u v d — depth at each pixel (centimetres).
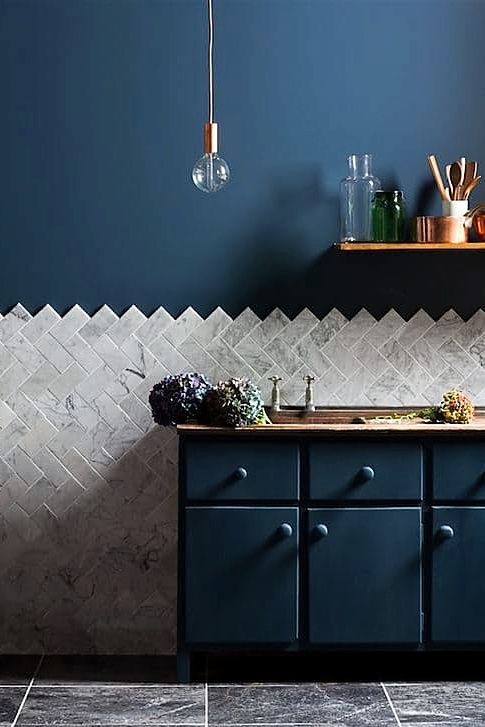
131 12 502
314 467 455
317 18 504
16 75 501
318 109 505
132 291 507
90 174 504
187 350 509
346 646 459
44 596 507
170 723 424
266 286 509
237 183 507
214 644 458
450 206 493
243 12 503
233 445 455
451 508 457
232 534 455
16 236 504
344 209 494
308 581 457
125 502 508
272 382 509
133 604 507
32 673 480
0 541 506
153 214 506
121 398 507
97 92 503
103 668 486
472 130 507
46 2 500
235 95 504
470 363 512
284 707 439
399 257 510
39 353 506
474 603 458
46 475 507
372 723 424
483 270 511
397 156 507
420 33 505
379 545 456
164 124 504
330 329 510
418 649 460
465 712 434
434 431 454
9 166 503
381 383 511
